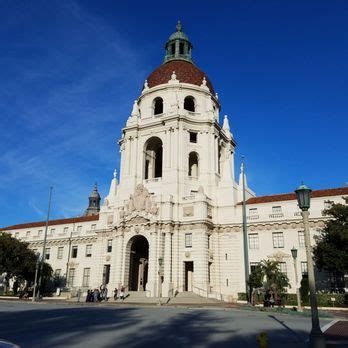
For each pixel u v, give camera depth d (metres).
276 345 15.31
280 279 43.09
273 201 58.31
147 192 61.06
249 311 34.62
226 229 59.50
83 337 17.25
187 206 59.31
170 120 65.56
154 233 57.69
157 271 55.97
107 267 65.81
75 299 56.84
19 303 46.53
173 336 17.73
